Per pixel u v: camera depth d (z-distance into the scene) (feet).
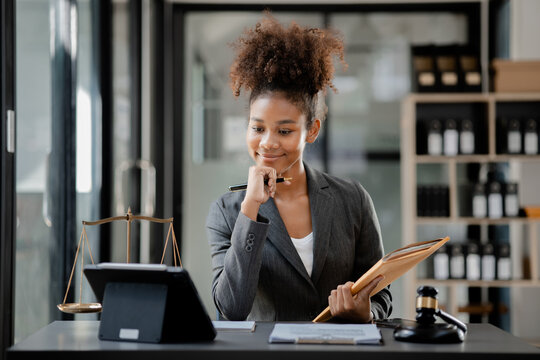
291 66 5.23
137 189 14.05
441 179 16.84
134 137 14.16
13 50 7.08
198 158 18.07
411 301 14.17
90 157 10.71
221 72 18.16
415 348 3.88
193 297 4.01
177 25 18.10
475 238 16.38
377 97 17.83
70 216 9.60
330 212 5.61
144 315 4.13
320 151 17.83
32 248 8.09
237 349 3.85
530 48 15.44
